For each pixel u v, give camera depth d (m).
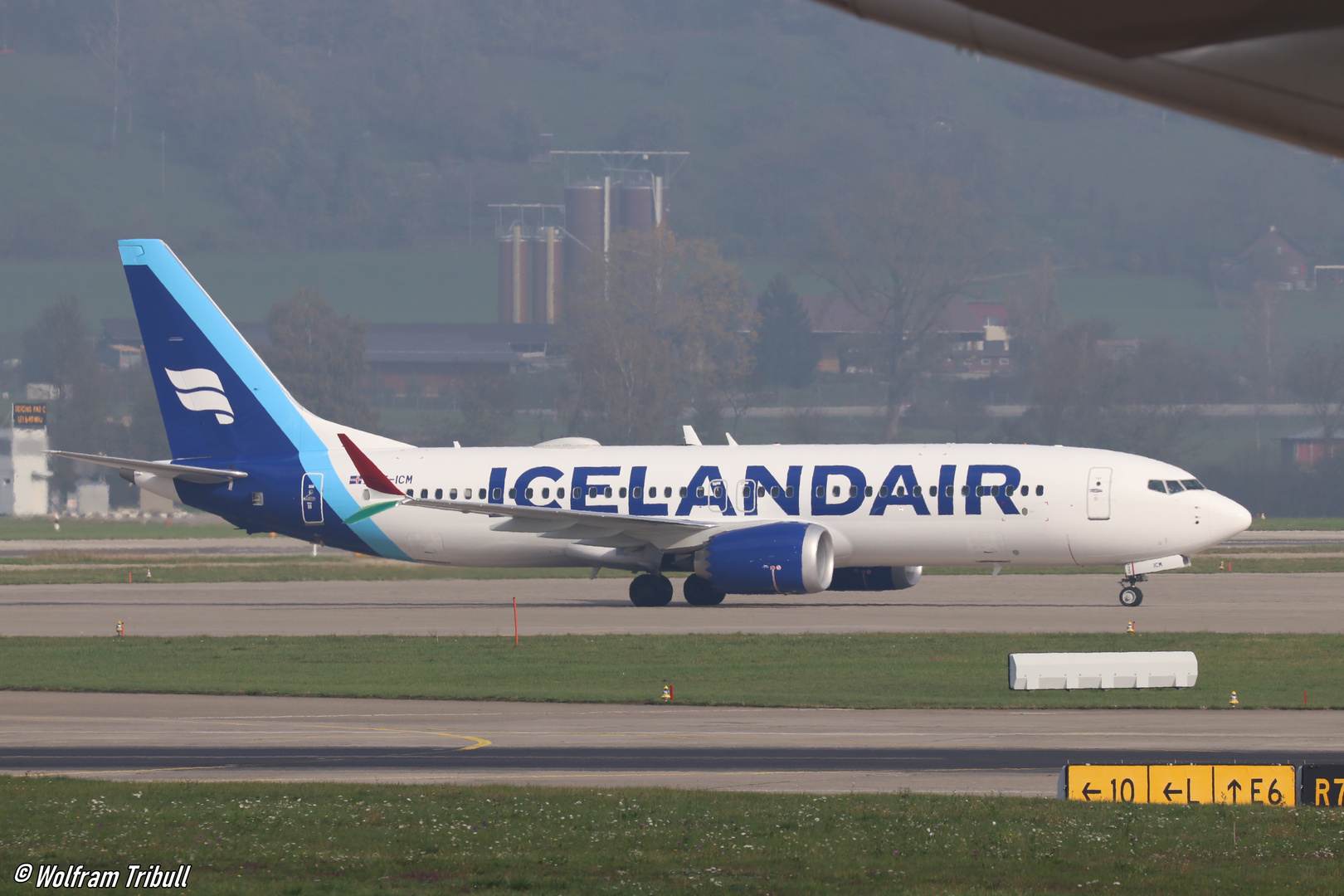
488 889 54.16
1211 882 54.03
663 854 59.38
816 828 63.81
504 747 90.56
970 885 54.00
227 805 70.06
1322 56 29.27
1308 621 163.88
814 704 109.12
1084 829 63.25
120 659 142.38
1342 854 58.56
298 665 137.12
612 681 123.94
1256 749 86.25
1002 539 182.25
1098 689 114.25
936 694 113.88
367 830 64.06
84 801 70.94
